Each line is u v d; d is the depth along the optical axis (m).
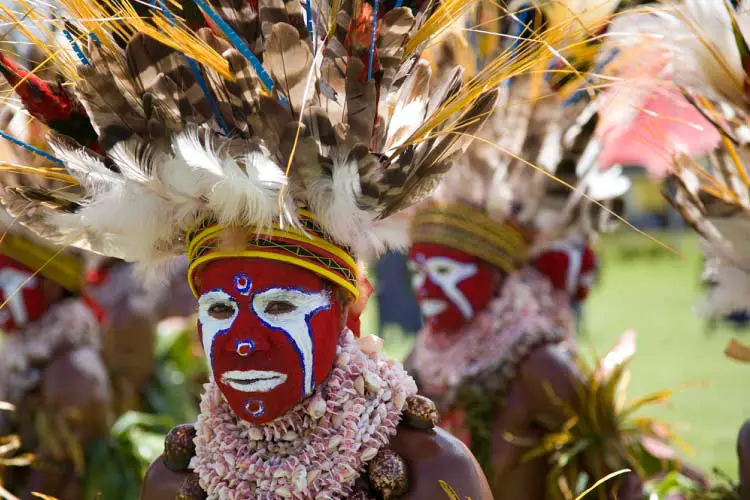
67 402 14.23
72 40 7.99
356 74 7.25
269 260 7.72
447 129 7.66
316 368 7.83
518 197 12.91
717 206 9.52
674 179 9.73
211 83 7.63
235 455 8.00
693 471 13.80
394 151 7.77
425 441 8.02
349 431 7.84
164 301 18.20
